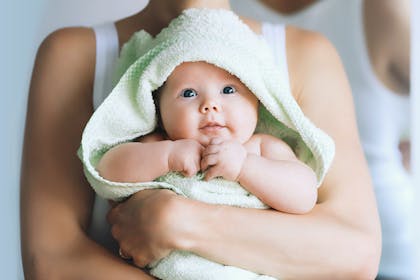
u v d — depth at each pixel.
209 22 1.11
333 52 1.34
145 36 1.18
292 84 1.28
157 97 1.13
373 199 1.17
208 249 1.02
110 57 1.28
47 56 1.28
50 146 1.20
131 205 1.06
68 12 1.82
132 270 1.06
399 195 1.69
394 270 1.69
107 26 1.33
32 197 1.16
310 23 1.81
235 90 1.08
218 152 1.03
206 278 1.02
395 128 1.73
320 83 1.28
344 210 1.13
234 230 1.03
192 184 1.05
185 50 1.06
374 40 1.74
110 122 1.10
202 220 1.02
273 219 1.05
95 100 1.25
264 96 1.09
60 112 1.23
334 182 1.18
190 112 1.06
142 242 1.03
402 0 1.71
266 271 1.05
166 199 1.02
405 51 1.72
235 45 1.09
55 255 1.09
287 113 1.11
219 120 1.06
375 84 1.73
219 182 1.06
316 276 1.07
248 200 1.06
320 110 1.26
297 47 1.31
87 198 1.17
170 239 1.01
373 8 1.73
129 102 1.11
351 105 1.31
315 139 1.10
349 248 1.08
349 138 1.25
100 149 1.12
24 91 1.76
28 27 1.78
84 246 1.10
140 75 1.10
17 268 1.68
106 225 1.20
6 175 1.72
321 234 1.07
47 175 1.18
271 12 1.84
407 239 1.69
